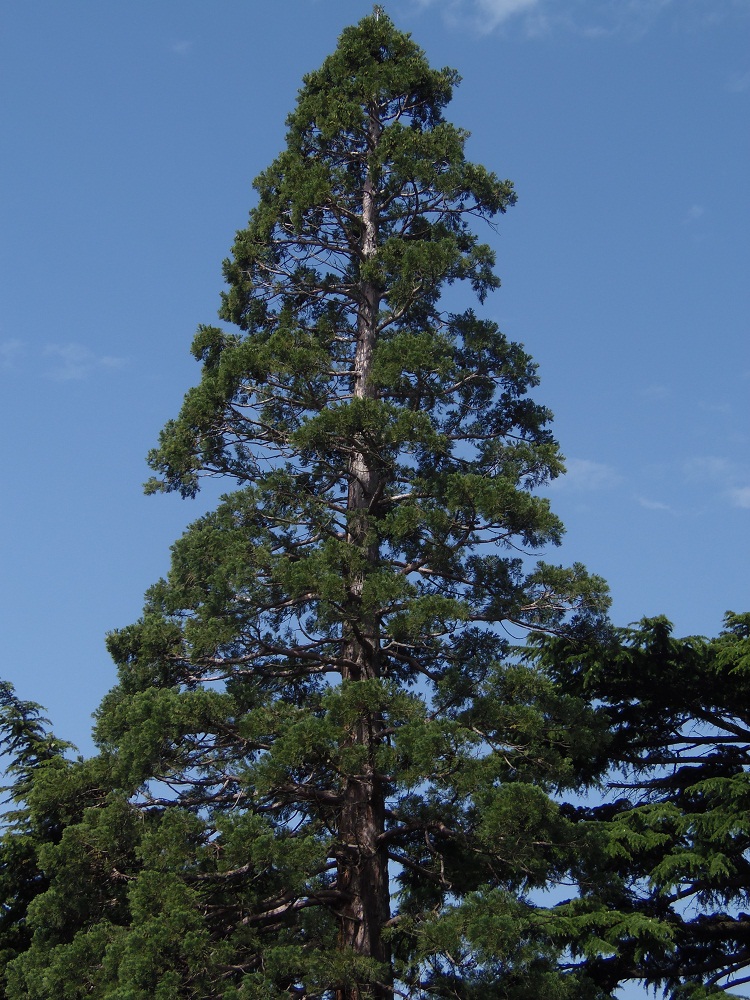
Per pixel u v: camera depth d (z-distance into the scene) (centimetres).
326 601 1917
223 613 2009
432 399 2261
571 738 1906
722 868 1920
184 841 1750
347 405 2062
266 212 2506
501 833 1709
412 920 1741
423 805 1770
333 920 1738
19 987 1833
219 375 2189
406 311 2433
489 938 1580
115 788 1884
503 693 1900
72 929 1880
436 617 1889
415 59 2645
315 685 2169
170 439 2256
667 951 1994
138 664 2052
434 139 2481
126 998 1569
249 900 1742
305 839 1684
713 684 2303
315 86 2658
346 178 2512
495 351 2362
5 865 2198
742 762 2273
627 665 2275
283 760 1739
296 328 2370
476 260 2445
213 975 1625
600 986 2031
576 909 1923
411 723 1741
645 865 2111
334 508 2211
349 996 1717
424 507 2073
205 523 2200
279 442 2252
